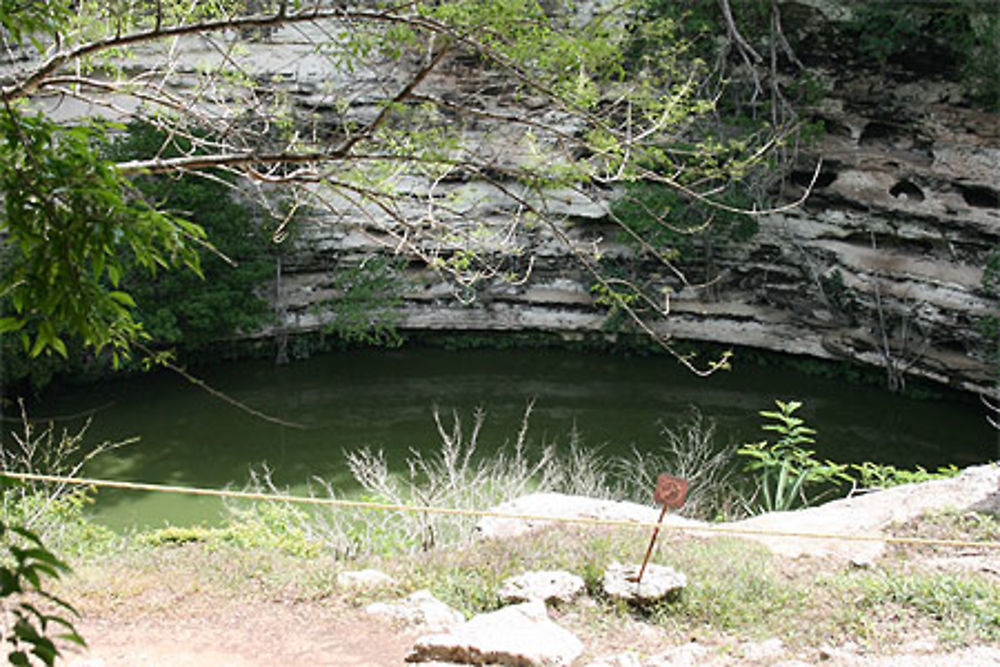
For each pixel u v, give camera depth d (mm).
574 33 6953
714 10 17828
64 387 18359
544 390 19344
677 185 7125
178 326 18359
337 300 19969
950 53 17875
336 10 6289
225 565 8500
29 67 11422
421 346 21016
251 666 6730
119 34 6082
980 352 17969
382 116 6621
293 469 15914
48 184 3459
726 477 14117
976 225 18016
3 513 9898
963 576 7766
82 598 7734
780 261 19953
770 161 17359
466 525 10820
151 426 17250
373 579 8094
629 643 7031
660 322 20344
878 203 18922
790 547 8719
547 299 20625
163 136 16422
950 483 9766
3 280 3557
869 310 19109
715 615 7359
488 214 18234
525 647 6594
